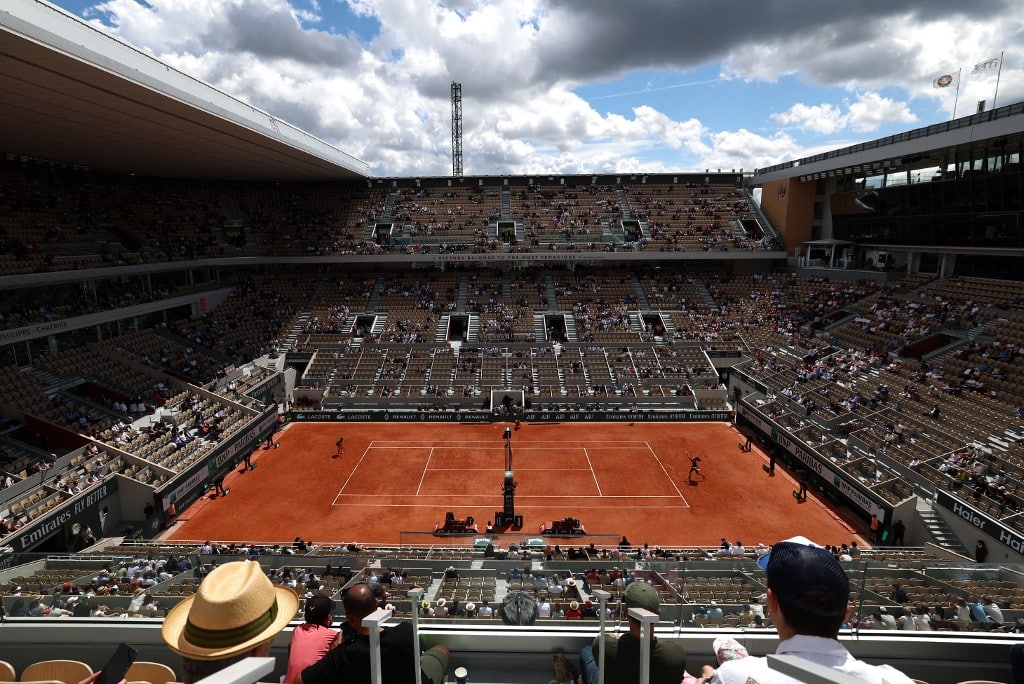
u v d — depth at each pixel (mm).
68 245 45469
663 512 31875
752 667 2574
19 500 26828
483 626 6902
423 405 49344
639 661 4922
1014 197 40281
